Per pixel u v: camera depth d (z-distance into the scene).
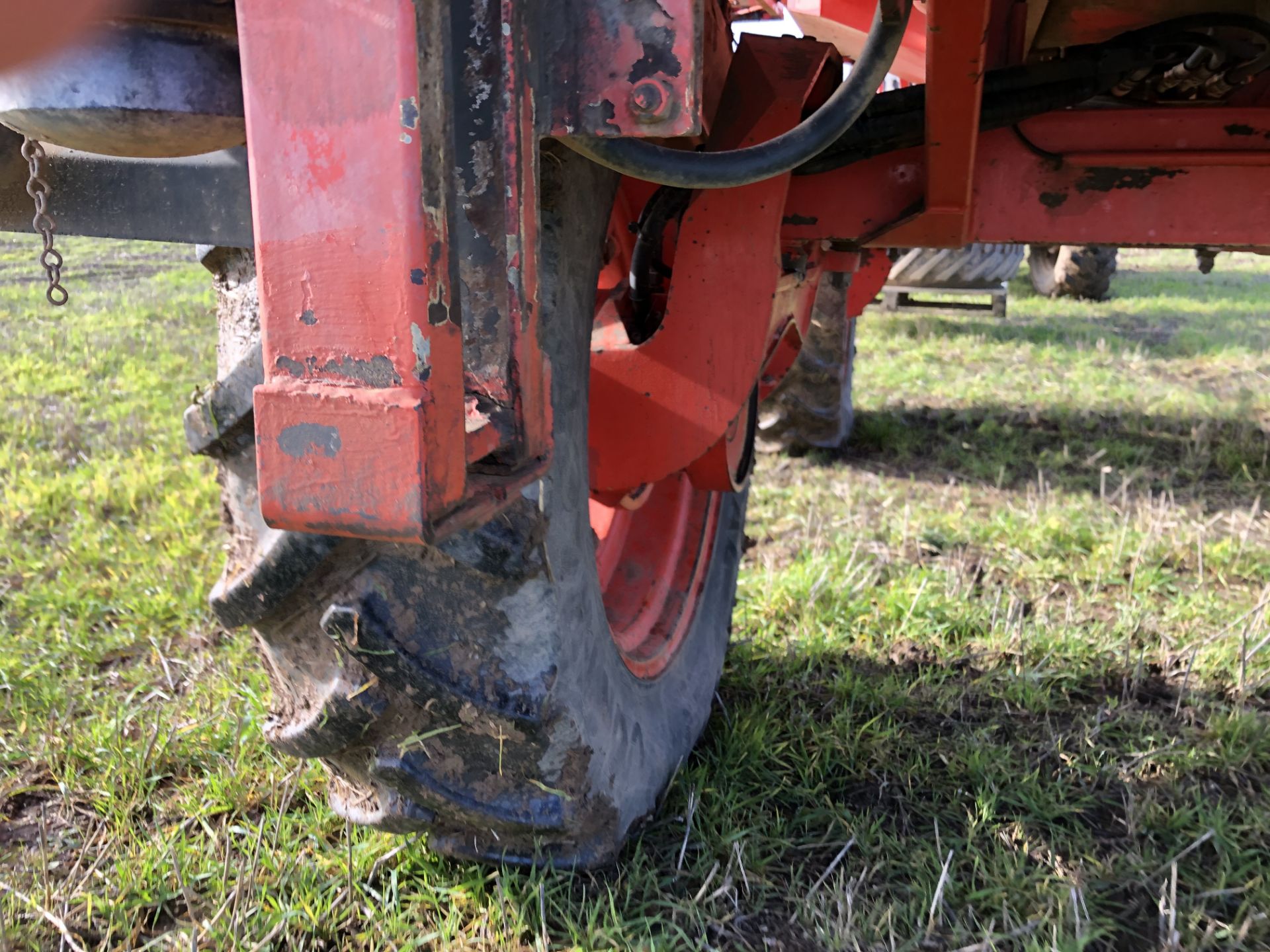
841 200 2.16
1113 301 9.63
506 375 1.23
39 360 6.12
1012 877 1.85
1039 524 3.74
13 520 3.71
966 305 7.52
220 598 1.43
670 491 2.51
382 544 1.42
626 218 2.19
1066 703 2.57
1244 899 1.83
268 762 2.18
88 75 1.02
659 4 1.09
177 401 5.42
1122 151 2.04
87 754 2.22
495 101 1.15
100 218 1.39
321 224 1.00
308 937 1.72
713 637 2.51
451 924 1.71
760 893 1.83
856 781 2.21
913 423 5.46
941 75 1.72
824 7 3.17
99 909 1.80
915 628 2.92
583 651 1.65
